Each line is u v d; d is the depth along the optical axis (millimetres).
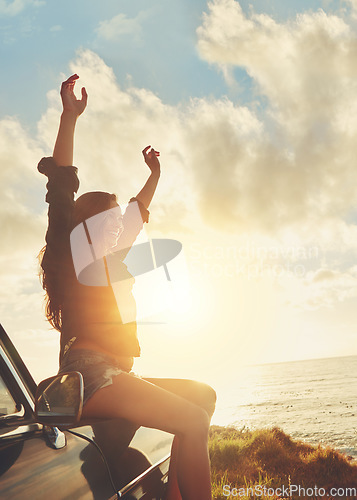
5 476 961
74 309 1496
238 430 8375
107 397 1314
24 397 1423
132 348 1512
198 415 1365
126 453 1409
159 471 1548
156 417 1316
